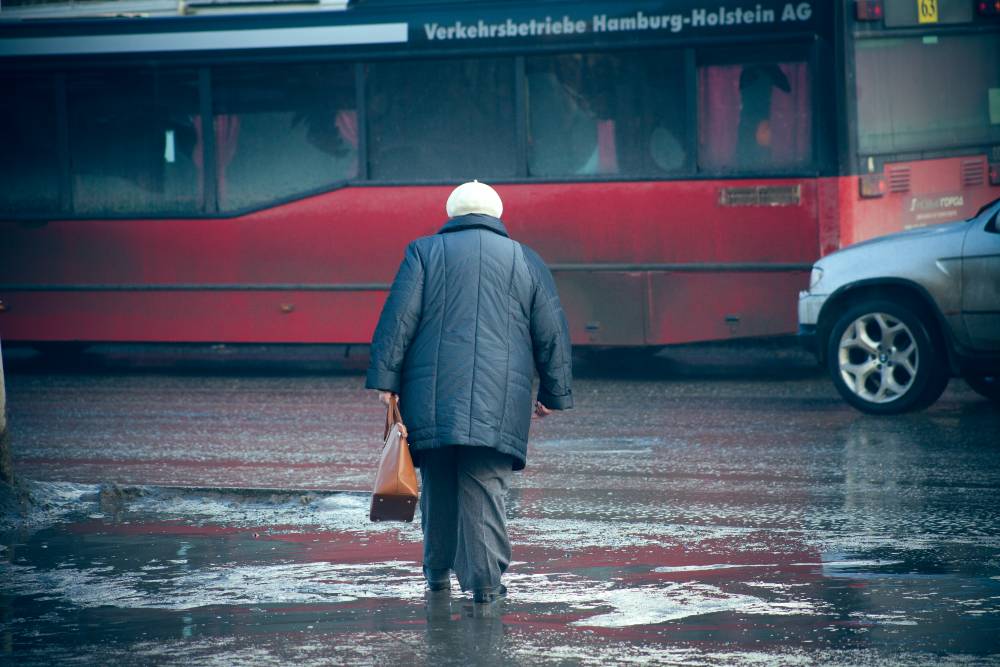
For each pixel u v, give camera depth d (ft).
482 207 57.36
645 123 134.92
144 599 57.82
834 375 114.42
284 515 75.72
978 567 61.62
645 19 134.10
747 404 121.39
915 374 111.14
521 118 137.49
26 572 62.80
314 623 53.83
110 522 73.97
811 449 96.48
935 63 134.51
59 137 149.38
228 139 145.07
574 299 136.77
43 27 148.87
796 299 131.75
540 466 91.56
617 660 48.52
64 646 51.08
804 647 49.80
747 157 132.98
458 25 138.41
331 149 142.72
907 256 111.24
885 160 131.95
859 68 130.62
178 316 147.23
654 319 135.13
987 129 137.49
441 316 54.95
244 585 60.03
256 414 119.44
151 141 147.23
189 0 149.89
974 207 137.69
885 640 50.52
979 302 107.86
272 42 142.82
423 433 54.13
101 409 123.54
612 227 135.64
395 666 48.16
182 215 146.51
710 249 133.49
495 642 50.88
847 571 61.16
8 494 76.02
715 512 75.31
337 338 143.13
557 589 58.54
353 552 66.44
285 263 143.95
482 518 55.83
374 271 141.69
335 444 102.42
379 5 140.87
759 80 132.26
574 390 133.69
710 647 49.93
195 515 75.82
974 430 103.30
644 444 100.42
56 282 150.30
